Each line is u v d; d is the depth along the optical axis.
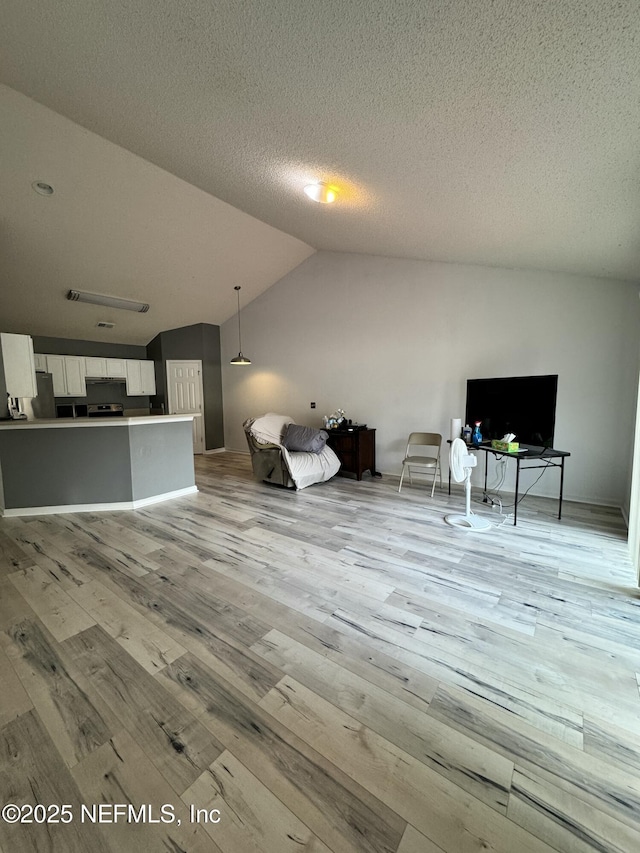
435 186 2.32
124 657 1.71
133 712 1.42
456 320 4.57
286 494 4.44
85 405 6.75
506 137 1.67
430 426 4.90
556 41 1.12
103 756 1.25
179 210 4.22
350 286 5.54
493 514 3.61
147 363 7.43
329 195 2.79
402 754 1.25
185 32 1.50
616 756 1.25
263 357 6.84
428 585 2.32
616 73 1.18
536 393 3.68
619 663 1.67
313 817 1.06
